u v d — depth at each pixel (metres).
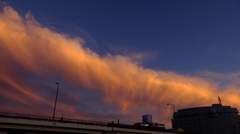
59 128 50.22
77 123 54.22
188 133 99.75
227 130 160.38
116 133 60.91
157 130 76.44
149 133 71.56
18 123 43.31
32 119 45.97
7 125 42.56
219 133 161.62
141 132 68.81
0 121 41.03
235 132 158.25
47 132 54.16
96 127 56.69
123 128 63.25
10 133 57.88
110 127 59.91
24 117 44.81
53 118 50.41
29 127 45.53
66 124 50.91
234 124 161.00
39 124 46.38
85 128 54.25
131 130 65.44
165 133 78.75
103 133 58.03
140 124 86.12
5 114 42.56
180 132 91.88
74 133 55.69
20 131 51.66
